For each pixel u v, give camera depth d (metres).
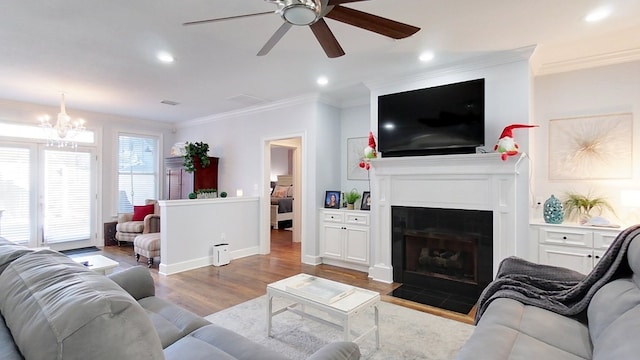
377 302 2.39
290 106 5.27
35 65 3.66
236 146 6.12
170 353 1.48
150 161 7.07
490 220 3.42
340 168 5.46
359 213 4.55
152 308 2.02
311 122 5.02
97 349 0.80
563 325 1.68
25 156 5.52
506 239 3.33
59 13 2.53
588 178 3.50
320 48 3.20
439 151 3.71
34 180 5.60
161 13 2.54
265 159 5.67
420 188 3.85
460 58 3.46
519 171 3.30
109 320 0.83
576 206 3.48
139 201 6.88
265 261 5.12
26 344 0.85
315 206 4.98
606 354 1.23
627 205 3.05
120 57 3.43
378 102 4.07
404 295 3.60
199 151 6.13
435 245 3.92
